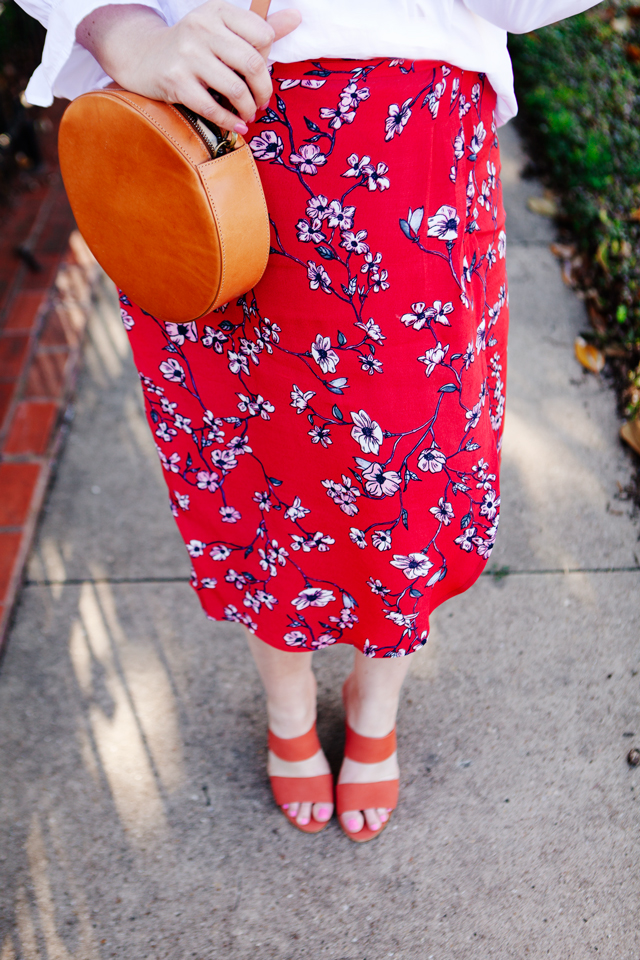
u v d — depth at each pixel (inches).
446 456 40.2
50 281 108.1
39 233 117.3
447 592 48.4
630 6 145.1
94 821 57.6
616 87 123.9
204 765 60.6
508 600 68.9
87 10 30.9
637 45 135.8
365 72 31.1
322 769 57.5
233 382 40.8
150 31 30.7
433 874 53.5
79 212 34.5
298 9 30.1
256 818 57.4
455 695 63.2
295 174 33.3
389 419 38.3
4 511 79.0
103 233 34.5
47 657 67.8
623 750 58.9
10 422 88.6
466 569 47.1
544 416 83.5
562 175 111.0
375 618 46.5
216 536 48.5
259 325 37.7
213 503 46.9
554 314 94.4
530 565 71.3
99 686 65.7
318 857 55.0
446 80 32.3
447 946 50.0
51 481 82.9
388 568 43.3
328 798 56.8
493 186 39.3
